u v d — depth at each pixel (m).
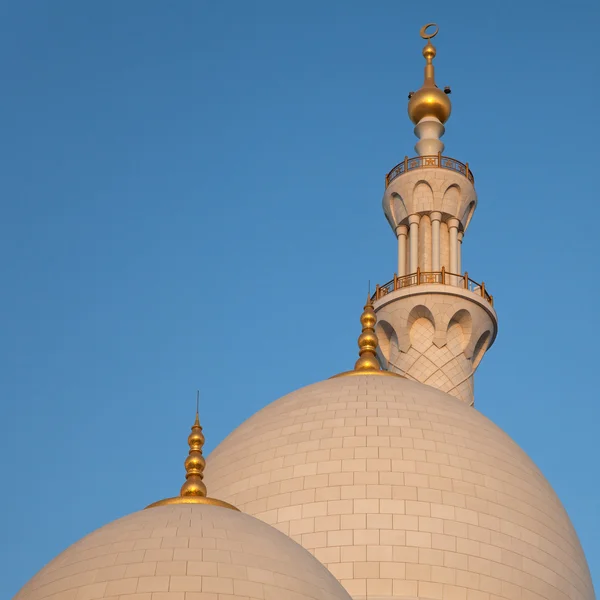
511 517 187.62
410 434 195.00
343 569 180.75
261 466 194.25
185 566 143.12
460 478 189.62
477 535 183.75
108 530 152.38
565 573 188.00
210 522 152.75
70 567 146.62
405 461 190.12
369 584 179.25
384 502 185.12
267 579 143.88
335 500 186.25
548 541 188.88
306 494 187.88
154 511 157.75
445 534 182.88
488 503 187.62
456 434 197.25
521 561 184.12
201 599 139.50
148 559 144.25
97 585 142.25
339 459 191.00
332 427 196.88
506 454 198.50
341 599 148.62
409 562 180.38
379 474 188.38
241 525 153.75
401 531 182.62
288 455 194.00
